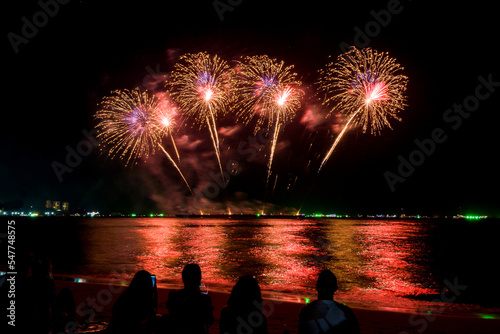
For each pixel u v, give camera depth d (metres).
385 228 115.75
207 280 18.03
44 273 4.54
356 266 26.23
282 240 56.53
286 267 24.81
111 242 50.94
